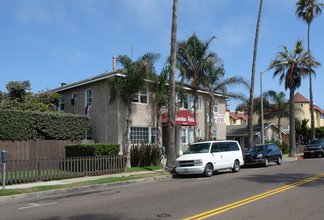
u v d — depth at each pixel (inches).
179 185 506.9
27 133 697.0
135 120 877.2
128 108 813.9
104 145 675.4
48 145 732.7
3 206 373.1
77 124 805.2
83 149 669.9
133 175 625.9
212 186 477.1
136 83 783.7
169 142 711.7
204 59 952.9
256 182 506.3
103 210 319.0
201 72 971.3
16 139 676.7
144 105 910.4
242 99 1093.1
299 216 277.4
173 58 724.7
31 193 434.6
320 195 378.6
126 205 341.7
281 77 1240.2
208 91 1035.3
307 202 337.7
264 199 355.3
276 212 292.4
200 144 679.1
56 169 577.9
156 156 830.5
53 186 482.3
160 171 699.4
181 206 326.6
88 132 925.8
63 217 293.9
